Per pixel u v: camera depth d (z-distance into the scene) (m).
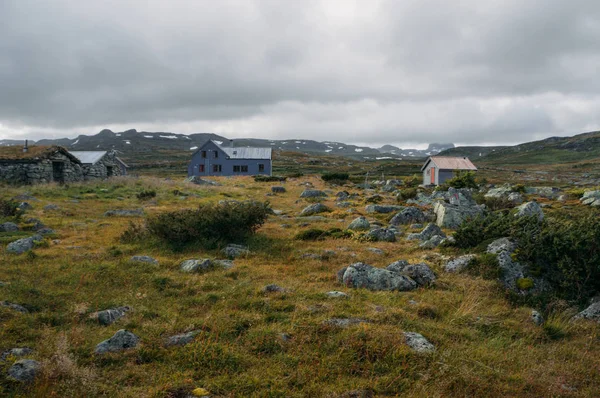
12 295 8.52
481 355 6.63
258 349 6.62
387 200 32.66
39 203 24.11
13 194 26.61
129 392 5.33
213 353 6.31
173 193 33.12
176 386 5.48
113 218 20.88
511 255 10.79
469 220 14.00
